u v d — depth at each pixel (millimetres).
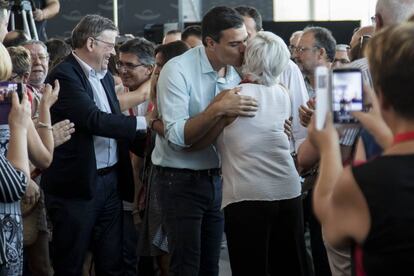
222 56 4520
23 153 3641
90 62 4988
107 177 5047
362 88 2506
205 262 4875
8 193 3529
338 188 2289
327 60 5746
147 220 4898
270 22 9328
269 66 4297
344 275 3729
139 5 10539
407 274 2217
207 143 4449
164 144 4699
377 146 2707
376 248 2242
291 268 4418
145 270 5543
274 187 4297
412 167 2232
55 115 4906
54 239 4996
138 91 5367
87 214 4953
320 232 5203
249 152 4293
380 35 2289
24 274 5398
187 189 4684
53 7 8203
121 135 4883
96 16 5035
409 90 2211
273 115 4309
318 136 2436
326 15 12000
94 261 5172
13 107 3666
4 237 3609
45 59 5488
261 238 4316
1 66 3713
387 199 2217
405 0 3594
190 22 9859
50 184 4949
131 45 5422
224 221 4594
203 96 4629
